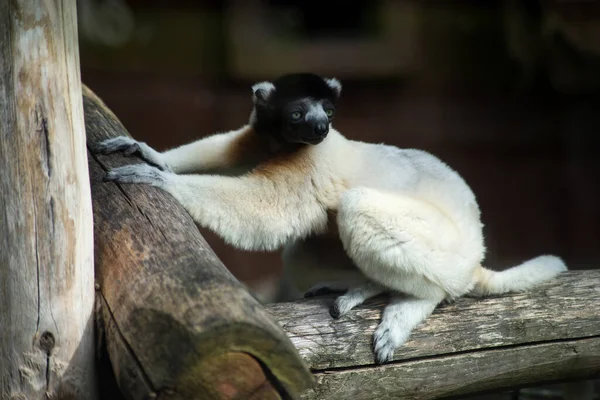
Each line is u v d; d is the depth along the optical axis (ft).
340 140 16.70
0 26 10.61
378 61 39.45
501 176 40.04
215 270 10.59
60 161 10.98
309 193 15.53
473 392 14.38
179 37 40.01
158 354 9.68
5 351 11.17
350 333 13.73
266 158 17.15
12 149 10.77
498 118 40.60
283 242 15.35
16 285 11.00
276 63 39.09
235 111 39.83
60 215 11.03
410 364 13.70
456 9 40.34
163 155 16.53
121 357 10.29
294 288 18.78
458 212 15.93
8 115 10.73
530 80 39.78
